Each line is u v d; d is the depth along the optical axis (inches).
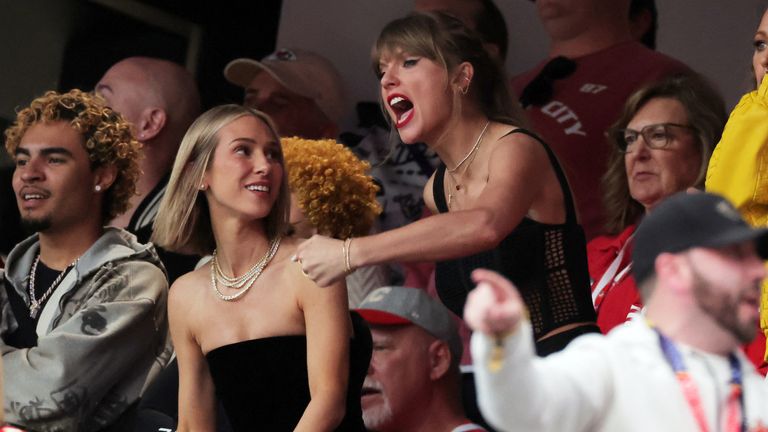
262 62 885.8
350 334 519.8
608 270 653.3
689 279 333.4
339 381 501.4
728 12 801.6
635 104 690.8
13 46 955.3
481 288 303.0
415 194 816.3
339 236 579.2
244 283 523.2
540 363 324.8
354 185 582.6
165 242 541.3
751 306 335.3
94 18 954.1
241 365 514.6
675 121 676.1
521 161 521.7
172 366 601.3
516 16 831.1
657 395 328.5
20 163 629.6
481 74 546.3
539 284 528.1
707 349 337.7
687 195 343.0
